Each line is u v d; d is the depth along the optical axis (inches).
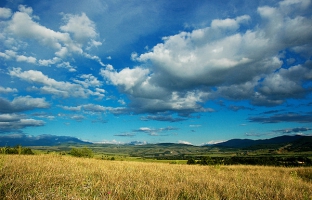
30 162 496.7
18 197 216.5
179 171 664.4
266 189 367.2
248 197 303.0
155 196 265.1
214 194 293.9
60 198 220.7
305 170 831.7
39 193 233.6
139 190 289.1
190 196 289.6
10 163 422.6
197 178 467.8
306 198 311.3
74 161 692.1
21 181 271.6
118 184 311.3
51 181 306.2
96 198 231.0
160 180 396.8
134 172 504.1
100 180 352.5
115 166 658.8
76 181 321.4
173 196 278.4
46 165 454.3
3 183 250.1
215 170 749.9
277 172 799.7
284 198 310.0
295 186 431.8
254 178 546.0
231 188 353.1
